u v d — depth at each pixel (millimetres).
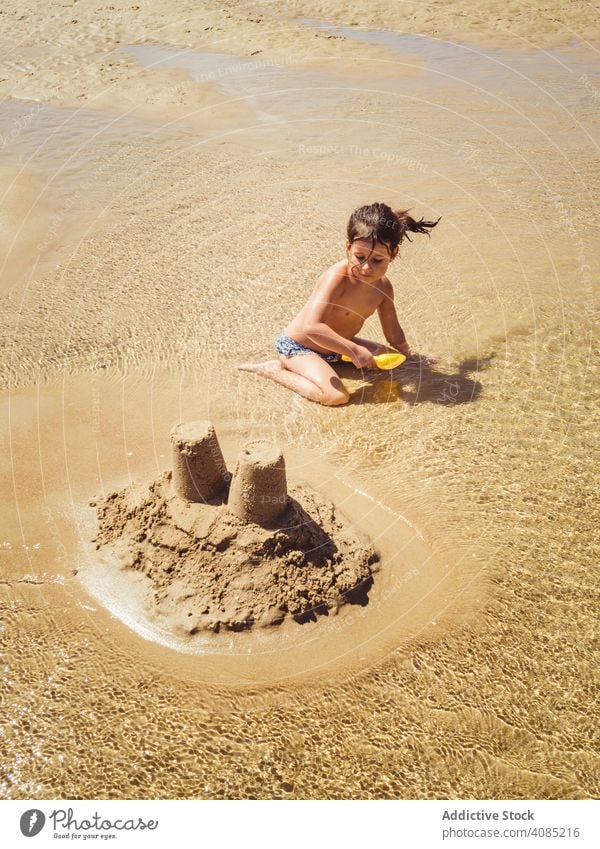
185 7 15023
